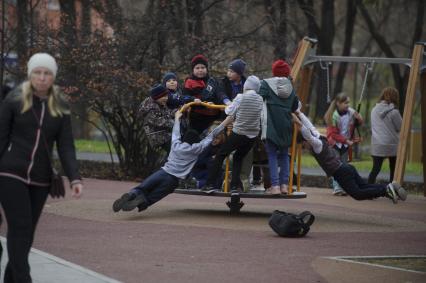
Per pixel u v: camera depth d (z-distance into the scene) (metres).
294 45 75.62
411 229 30.59
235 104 30.06
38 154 17.17
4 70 57.53
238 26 55.16
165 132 33.47
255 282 19.77
